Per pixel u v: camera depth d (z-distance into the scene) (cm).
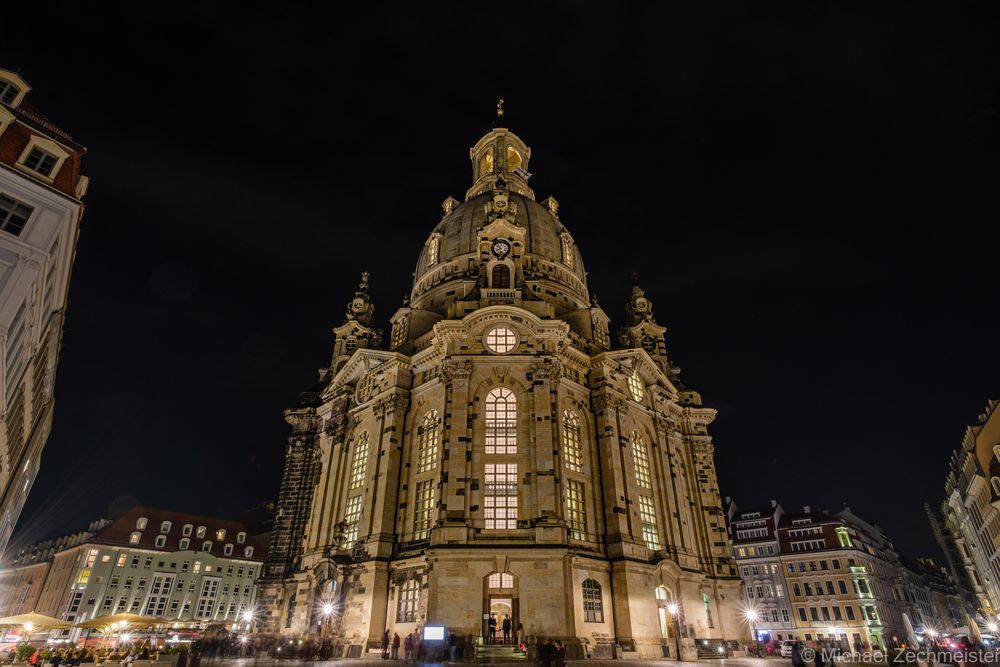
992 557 8344
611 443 5603
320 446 6862
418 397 5794
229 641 4675
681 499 6544
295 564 6394
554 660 3119
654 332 8350
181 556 9194
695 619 5700
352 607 4984
